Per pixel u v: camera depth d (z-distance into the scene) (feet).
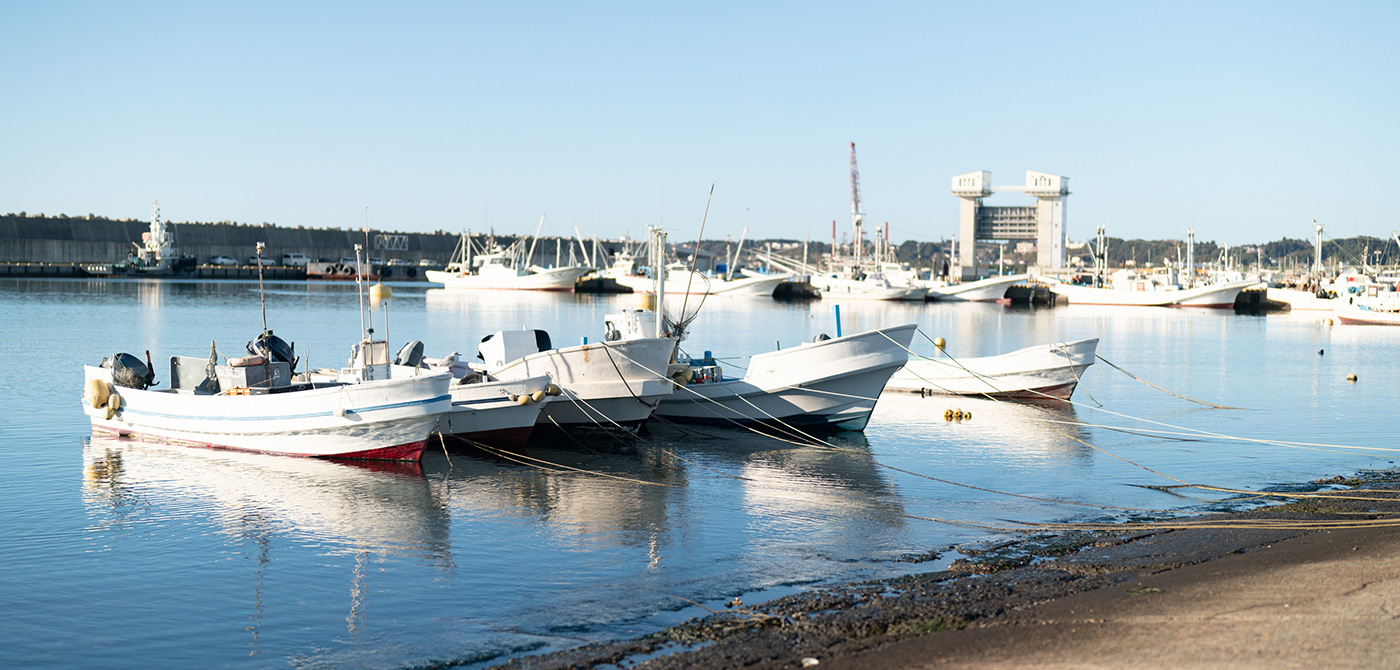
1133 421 102.99
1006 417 105.40
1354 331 260.42
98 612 45.52
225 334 204.23
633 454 83.05
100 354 159.22
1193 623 37.99
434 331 228.84
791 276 493.36
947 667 34.78
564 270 508.94
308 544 55.98
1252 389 131.34
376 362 84.89
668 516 62.28
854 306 414.00
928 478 74.28
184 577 50.26
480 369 95.45
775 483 72.49
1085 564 49.06
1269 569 45.98
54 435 88.17
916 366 124.26
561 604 45.96
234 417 79.92
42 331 205.46
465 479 72.84
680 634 40.32
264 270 654.53
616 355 86.38
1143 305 417.28
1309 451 85.35
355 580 49.75
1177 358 179.52
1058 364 115.96
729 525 60.03
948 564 51.21
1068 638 37.04
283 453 78.95
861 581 48.14
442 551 54.65
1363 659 33.27
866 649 37.37
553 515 62.59
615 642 41.04
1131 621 38.73
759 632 40.06
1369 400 120.26
